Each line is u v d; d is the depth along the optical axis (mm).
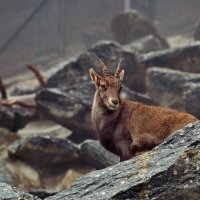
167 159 21328
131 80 67125
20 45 145625
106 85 29078
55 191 36844
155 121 27703
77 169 46844
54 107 57531
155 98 63531
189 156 20719
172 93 61812
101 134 29578
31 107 62594
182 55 66875
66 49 139125
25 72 129500
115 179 22031
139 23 99562
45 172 48000
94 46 67750
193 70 67125
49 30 145500
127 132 28719
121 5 139625
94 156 44969
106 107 29281
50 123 64500
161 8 145500
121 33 102250
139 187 20484
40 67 124438
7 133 55469
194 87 60250
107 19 147375
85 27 146625
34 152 47594
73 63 68062
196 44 67062
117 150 29250
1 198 22797
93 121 30266
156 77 63344
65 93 57938
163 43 99500
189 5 145125
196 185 20172
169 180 20422
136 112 28641
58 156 47594
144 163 22062
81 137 58000
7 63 142000
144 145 27844
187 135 22484
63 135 59969
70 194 22609
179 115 27250
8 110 60281
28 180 46438
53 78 68125
